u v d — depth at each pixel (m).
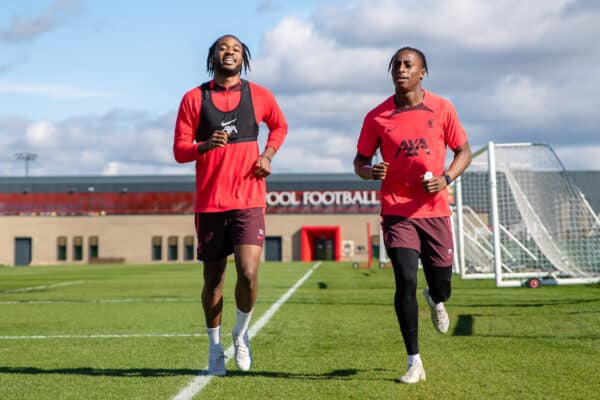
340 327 7.48
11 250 64.56
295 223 63.78
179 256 64.56
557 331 6.81
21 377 4.70
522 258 15.34
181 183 65.12
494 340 6.21
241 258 4.54
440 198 4.62
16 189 65.06
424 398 3.84
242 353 4.59
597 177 14.70
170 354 5.75
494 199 13.52
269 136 4.90
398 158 4.58
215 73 4.77
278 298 12.04
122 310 10.24
